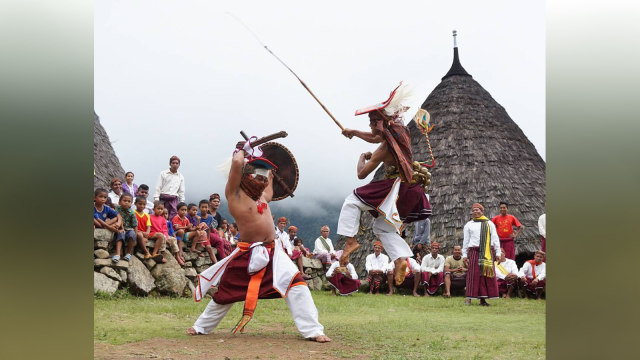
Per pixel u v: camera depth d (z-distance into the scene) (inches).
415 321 235.9
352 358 147.8
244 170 185.5
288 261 181.9
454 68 610.9
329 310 281.9
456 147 534.3
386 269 431.8
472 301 359.9
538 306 318.0
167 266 294.4
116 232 274.5
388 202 196.9
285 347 161.2
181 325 201.2
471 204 493.0
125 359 138.2
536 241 467.2
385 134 192.7
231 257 183.2
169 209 347.6
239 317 239.3
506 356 153.6
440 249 474.6
